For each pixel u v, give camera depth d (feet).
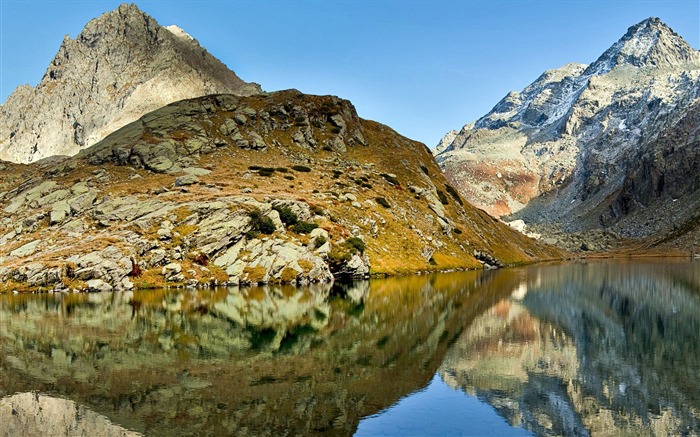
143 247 298.97
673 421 91.09
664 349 146.30
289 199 364.58
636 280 363.15
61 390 104.47
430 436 82.12
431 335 163.02
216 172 443.73
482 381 113.19
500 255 556.51
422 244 437.99
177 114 543.39
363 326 176.96
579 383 113.09
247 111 571.28
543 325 182.60
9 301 235.61
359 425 86.63
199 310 208.44
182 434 82.02
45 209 369.30
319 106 620.90
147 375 114.93
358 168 530.68
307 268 315.58
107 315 195.83
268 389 105.29
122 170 440.86
